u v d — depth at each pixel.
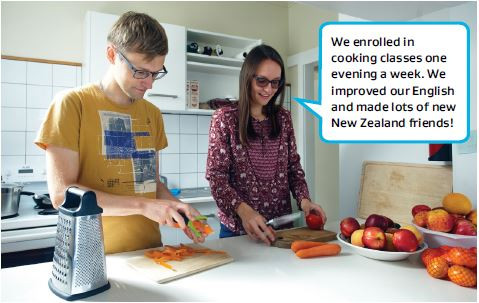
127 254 0.90
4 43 2.08
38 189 2.19
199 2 2.69
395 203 1.42
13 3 2.10
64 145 0.87
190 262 0.82
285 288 0.69
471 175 1.12
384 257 0.84
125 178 1.02
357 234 0.90
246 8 2.90
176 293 0.67
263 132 1.23
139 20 0.88
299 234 1.08
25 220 1.69
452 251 0.73
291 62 3.04
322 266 0.83
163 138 1.18
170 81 2.26
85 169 0.97
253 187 1.21
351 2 1.26
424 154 1.35
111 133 1.00
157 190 1.14
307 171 2.96
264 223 1.01
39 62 2.17
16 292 0.66
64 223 0.64
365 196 1.55
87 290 0.64
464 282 0.69
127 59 0.87
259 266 0.82
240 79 1.19
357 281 0.73
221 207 1.12
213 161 1.17
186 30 2.34
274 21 3.04
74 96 0.95
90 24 2.04
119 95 1.03
